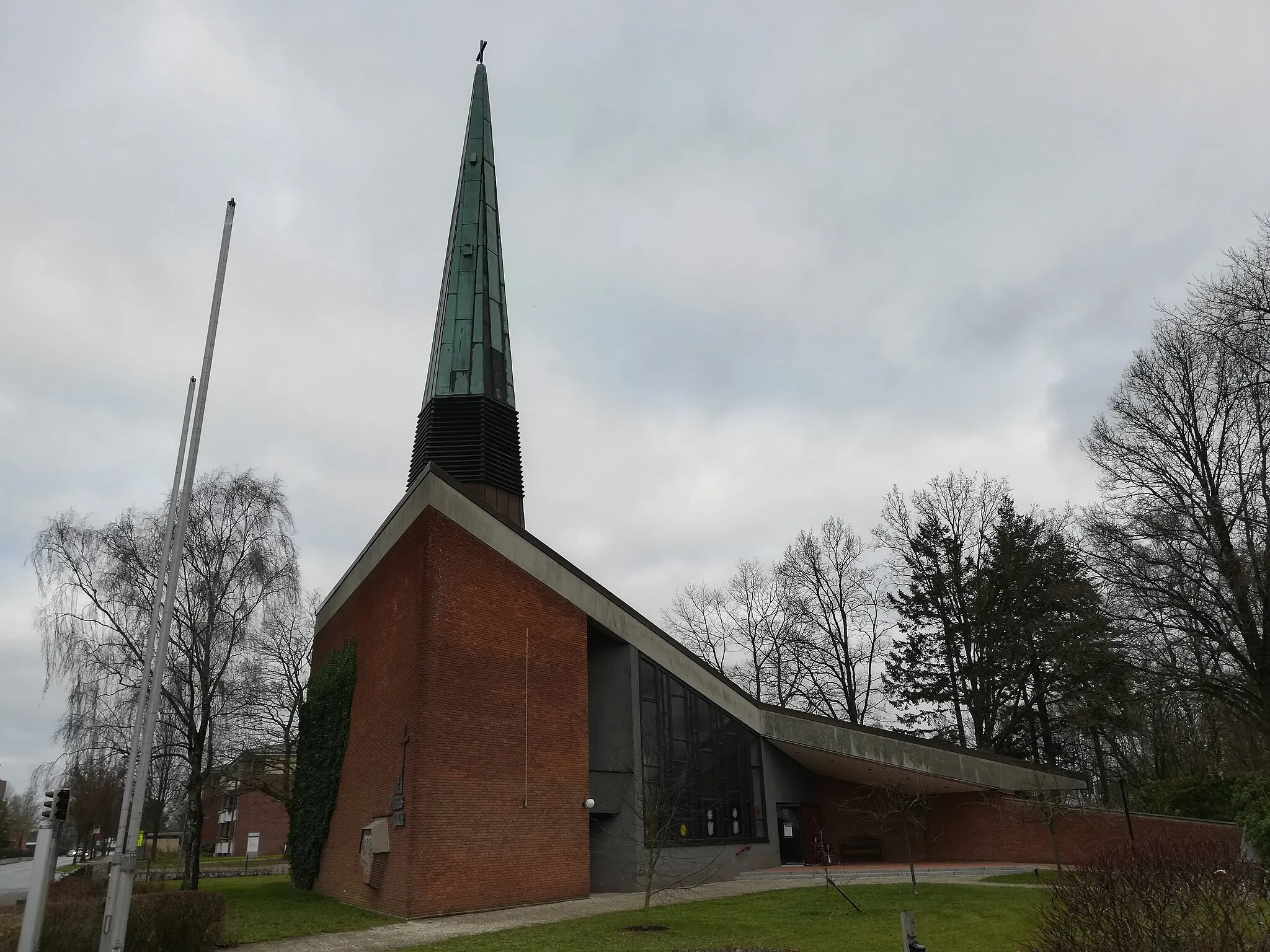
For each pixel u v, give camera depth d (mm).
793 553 45938
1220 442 27344
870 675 43688
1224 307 24688
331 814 25219
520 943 14453
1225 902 8008
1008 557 39219
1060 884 10883
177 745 26500
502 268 31562
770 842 28641
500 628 21344
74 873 30062
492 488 26234
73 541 24922
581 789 22094
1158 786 29125
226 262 15914
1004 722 39000
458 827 19062
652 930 15625
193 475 14289
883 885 21672
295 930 16875
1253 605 25922
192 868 25188
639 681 25266
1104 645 30266
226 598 26859
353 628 26406
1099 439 29797
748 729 29297
